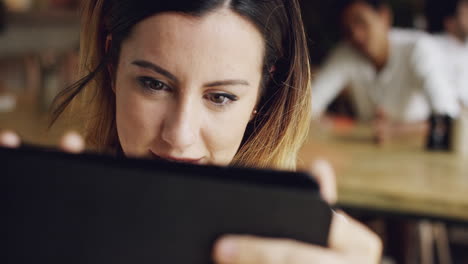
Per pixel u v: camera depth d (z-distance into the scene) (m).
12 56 3.70
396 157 2.25
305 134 0.90
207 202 0.41
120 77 0.75
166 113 0.71
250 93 0.74
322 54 3.70
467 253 3.07
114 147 0.92
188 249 0.42
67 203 0.42
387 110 2.76
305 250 0.41
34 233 0.43
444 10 2.84
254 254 0.40
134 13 0.70
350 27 2.62
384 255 2.66
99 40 0.85
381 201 1.79
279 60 0.83
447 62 2.86
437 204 1.73
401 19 3.72
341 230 0.50
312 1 3.70
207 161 0.74
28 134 2.15
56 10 4.37
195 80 0.68
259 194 0.41
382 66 2.68
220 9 0.67
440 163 2.17
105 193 0.42
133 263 0.42
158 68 0.69
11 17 3.64
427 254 2.59
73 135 0.91
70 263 0.42
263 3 0.73
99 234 0.42
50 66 2.60
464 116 2.36
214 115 0.71
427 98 2.53
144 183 0.41
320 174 0.65
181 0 0.66
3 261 0.43
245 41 0.70
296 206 0.42
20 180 0.42
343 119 2.92
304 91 0.87
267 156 0.88
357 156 2.24
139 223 0.42
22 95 3.08
